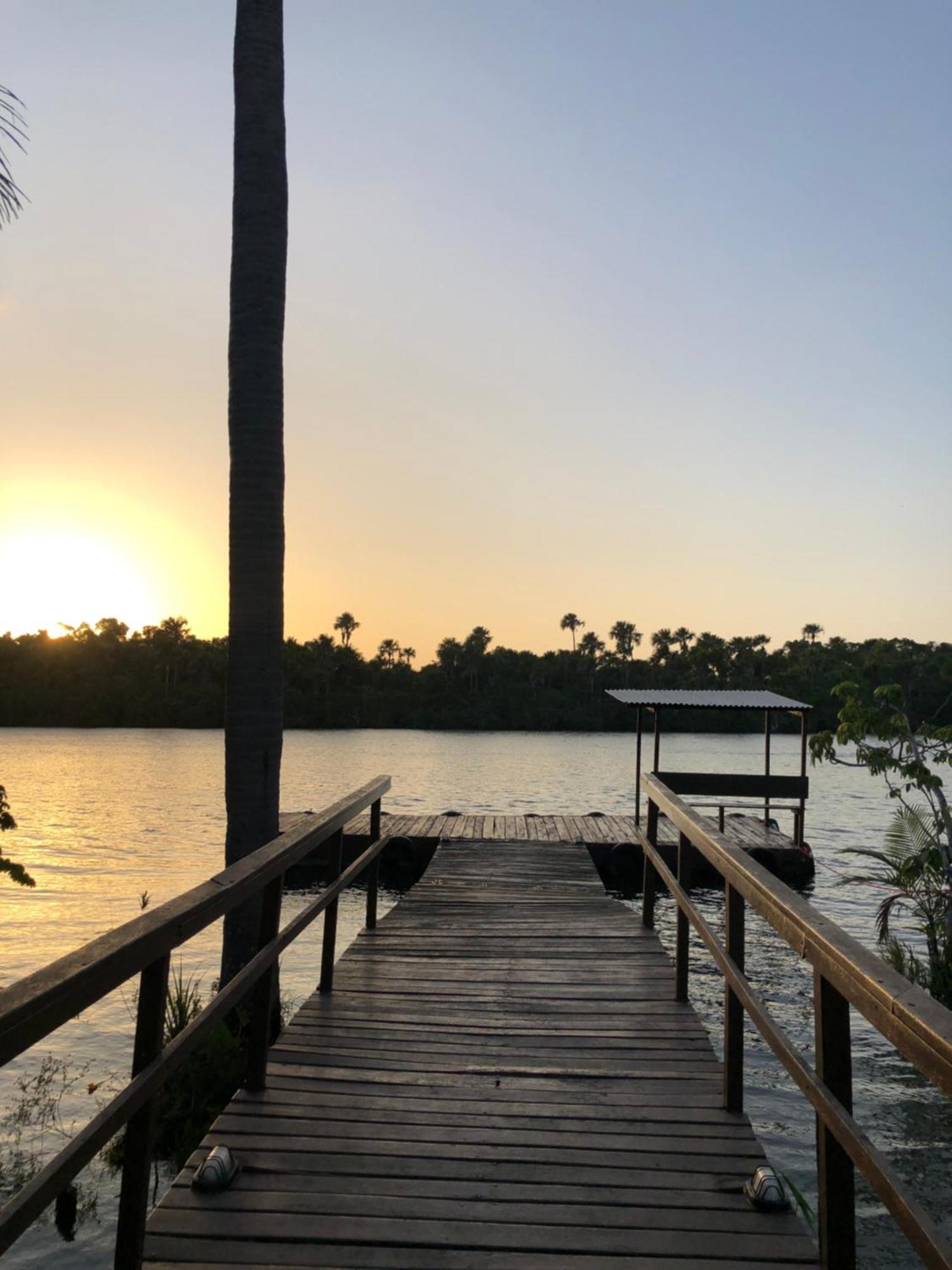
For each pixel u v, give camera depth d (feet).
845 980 6.87
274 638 21.49
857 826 77.10
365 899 44.86
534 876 36.09
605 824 56.65
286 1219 10.14
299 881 50.11
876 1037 25.30
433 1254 9.52
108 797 98.84
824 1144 7.81
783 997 29.30
